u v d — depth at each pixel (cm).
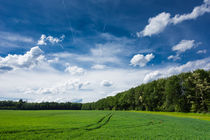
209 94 6072
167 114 6456
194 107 6291
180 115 5784
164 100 8456
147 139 1925
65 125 2969
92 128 2680
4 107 16312
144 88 10225
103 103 16050
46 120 3972
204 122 3681
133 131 2442
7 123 3234
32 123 3269
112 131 2423
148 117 5034
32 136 2000
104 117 5050
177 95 7331
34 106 17400
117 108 13512
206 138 2008
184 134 2242
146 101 9669
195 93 6619
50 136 2008
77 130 2459
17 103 17450
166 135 2164
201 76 6650
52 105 18462
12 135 2055
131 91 11831
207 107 5969
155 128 2770
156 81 9638
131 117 5044
